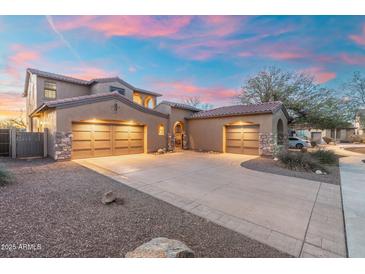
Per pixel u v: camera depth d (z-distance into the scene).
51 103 9.34
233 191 5.49
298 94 17.78
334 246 2.87
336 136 32.94
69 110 9.81
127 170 7.90
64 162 9.18
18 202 3.90
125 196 4.74
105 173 7.19
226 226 3.43
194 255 2.34
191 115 18.00
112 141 11.91
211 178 6.95
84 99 10.36
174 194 5.12
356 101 15.27
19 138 10.02
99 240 2.73
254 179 6.88
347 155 14.90
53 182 5.54
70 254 2.40
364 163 10.98
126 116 12.48
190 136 17.62
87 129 10.67
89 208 3.84
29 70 14.28
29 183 5.32
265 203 4.60
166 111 16.42
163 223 3.42
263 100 19.14
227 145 15.07
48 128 10.71
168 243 2.35
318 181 6.74
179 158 11.79
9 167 7.63
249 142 13.77
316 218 3.82
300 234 3.21
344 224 3.58
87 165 8.60
